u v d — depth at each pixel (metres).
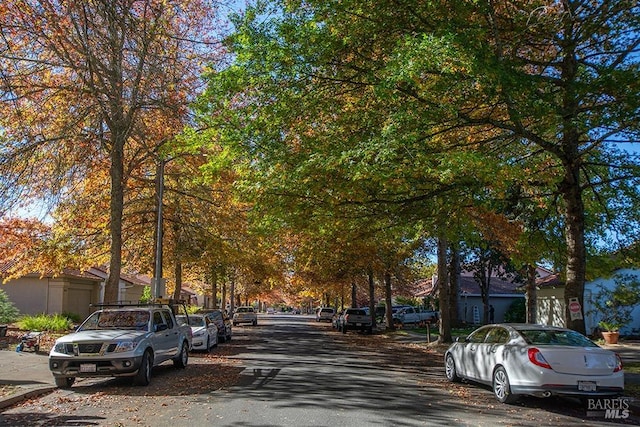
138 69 15.37
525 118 12.80
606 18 11.84
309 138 12.65
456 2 11.11
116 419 8.62
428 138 12.15
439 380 13.67
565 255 16.59
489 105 12.15
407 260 35.44
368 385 12.55
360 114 12.70
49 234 21.31
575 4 12.48
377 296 69.19
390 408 9.70
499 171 10.60
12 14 12.27
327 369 15.63
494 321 45.62
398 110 11.47
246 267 33.03
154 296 21.75
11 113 16.02
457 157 10.32
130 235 27.08
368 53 12.88
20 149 16.42
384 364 17.50
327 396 10.88
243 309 49.88
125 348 11.68
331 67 12.95
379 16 11.90
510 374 10.09
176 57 16.05
